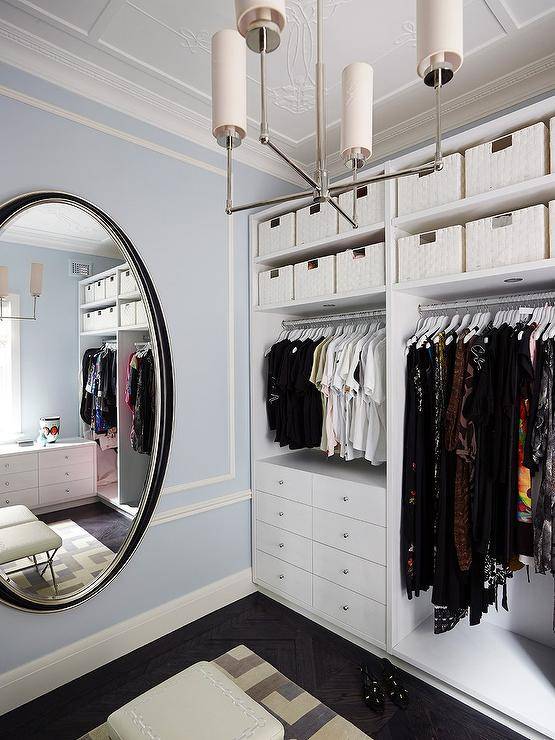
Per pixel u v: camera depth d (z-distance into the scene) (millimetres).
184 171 2445
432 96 2258
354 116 1081
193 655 2184
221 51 991
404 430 2146
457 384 1942
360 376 2244
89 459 2080
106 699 1901
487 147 1789
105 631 2137
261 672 2051
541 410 1719
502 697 1763
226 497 2654
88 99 2082
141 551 2281
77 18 1721
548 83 2066
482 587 1924
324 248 2443
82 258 2059
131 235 2230
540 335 1771
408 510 2068
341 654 2188
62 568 1987
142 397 2256
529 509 1772
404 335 2158
